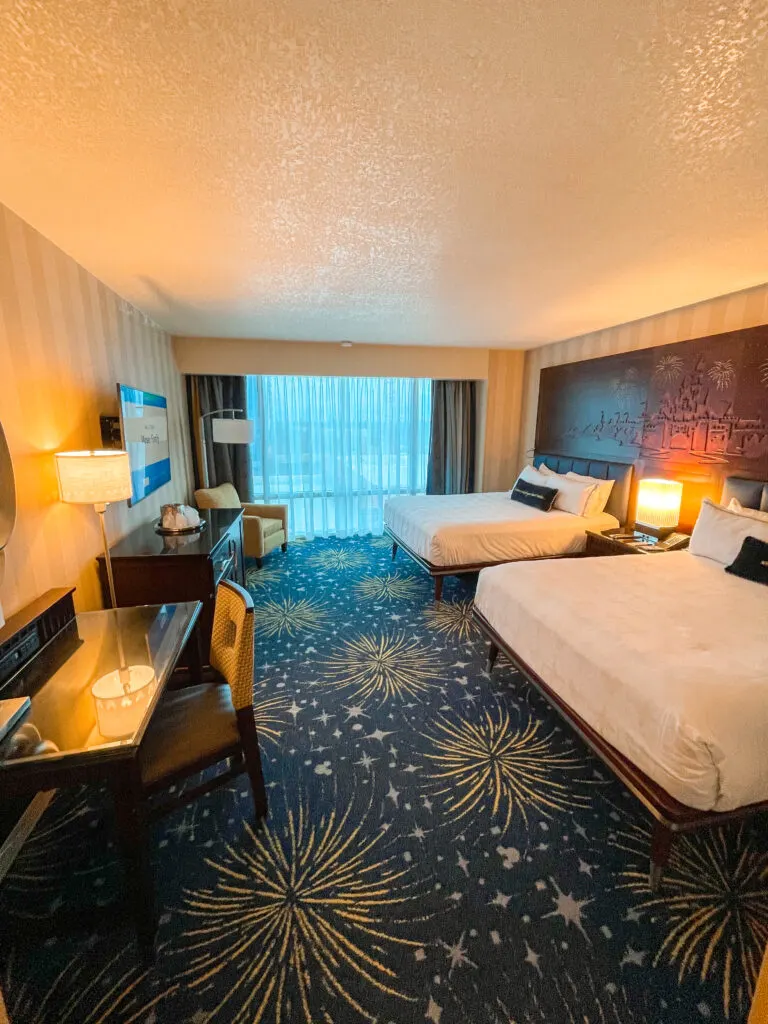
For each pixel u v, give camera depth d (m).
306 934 1.36
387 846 1.65
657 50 1.02
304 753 2.12
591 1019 1.17
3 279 1.75
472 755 2.11
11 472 1.69
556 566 2.83
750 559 2.64
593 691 1.82
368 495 6.03
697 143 1.38
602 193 1.70
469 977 1.26
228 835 1.69
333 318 3.85
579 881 1.52
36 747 1.19
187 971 1.27
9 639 1.55
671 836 1.45
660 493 3.57
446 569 3.81
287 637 3.29
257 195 1.71
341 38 0.99
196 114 1.24
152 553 2.61
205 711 1.70
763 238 2.13
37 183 1.60
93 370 2.60
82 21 0.93
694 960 1.29
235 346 4.81
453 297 3.20
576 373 4.68
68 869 1.57
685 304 3.42
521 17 0.95
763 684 1.57
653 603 2.29
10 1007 1.19
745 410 3.09
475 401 5.98
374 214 1.88
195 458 5.09
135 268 2.52
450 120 1.27
